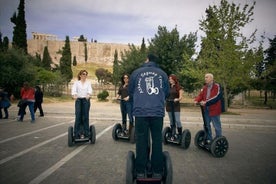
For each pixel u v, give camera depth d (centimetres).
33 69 2981
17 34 3994
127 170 387
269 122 1477
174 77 764
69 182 450
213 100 685
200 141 747
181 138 750
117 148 729
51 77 3791
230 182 470
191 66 2219
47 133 950
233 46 1970
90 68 12506
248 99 4109
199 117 1544
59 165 550
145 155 391
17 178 465
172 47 2612
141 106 389
